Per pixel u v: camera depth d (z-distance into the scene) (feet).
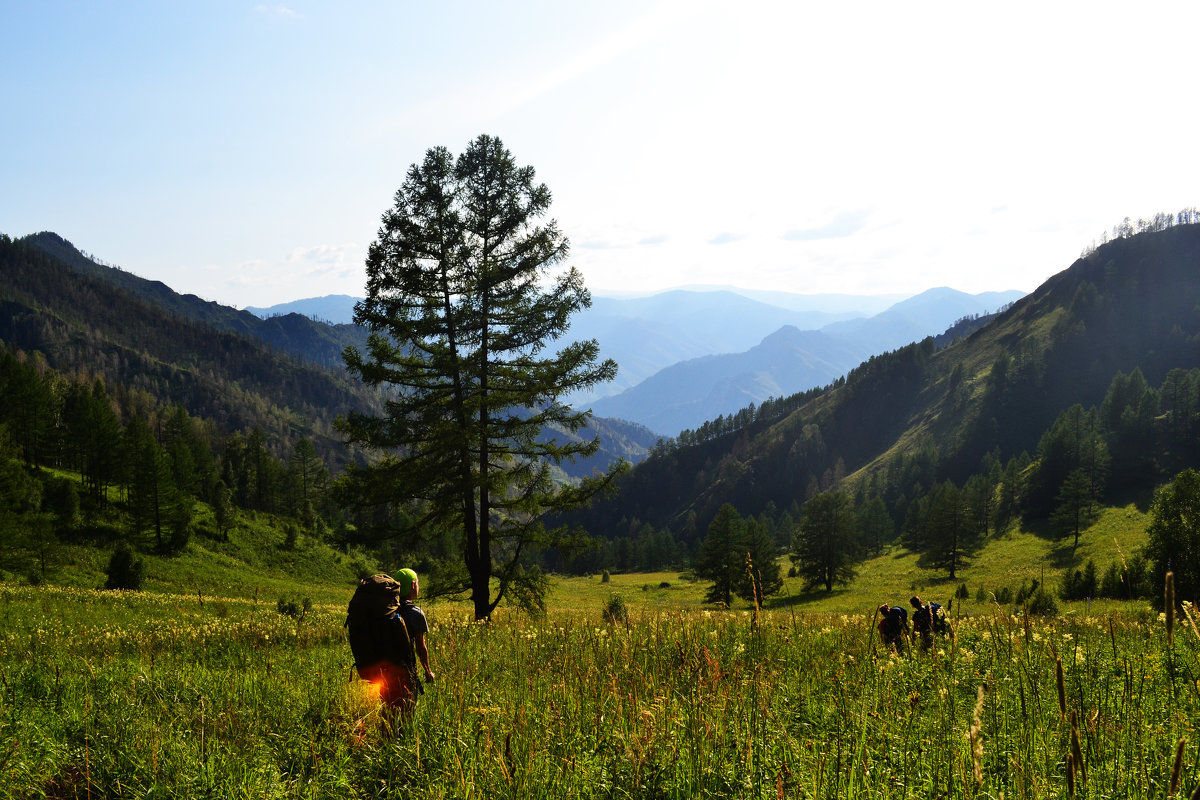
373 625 14.48
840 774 9.55
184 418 415.03
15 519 160.04
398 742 12.47
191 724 14.38
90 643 33.14
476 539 59.62
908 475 541.75
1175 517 64.23
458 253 56.70
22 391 264.72
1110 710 11.88
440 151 58.08
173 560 217.56
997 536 345.31
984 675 14.29
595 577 391.04
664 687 14.61
